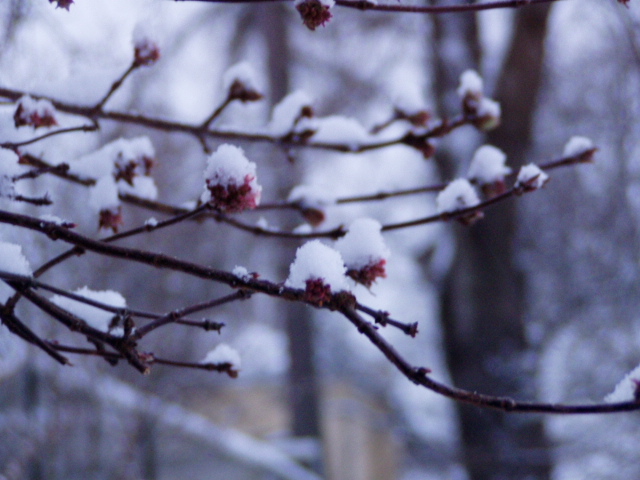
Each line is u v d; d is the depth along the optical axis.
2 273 2.03
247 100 3.21
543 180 2.56
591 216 10.95
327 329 21.48
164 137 9.34
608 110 9.86
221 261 10.84
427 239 14.87
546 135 11.79
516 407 1.76
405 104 3.38
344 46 13.91
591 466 9.25
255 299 14.95
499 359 10.30
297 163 11.99
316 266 1.81
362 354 21.69
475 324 10.70
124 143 3.00
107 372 7.83
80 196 6.69
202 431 9.62
